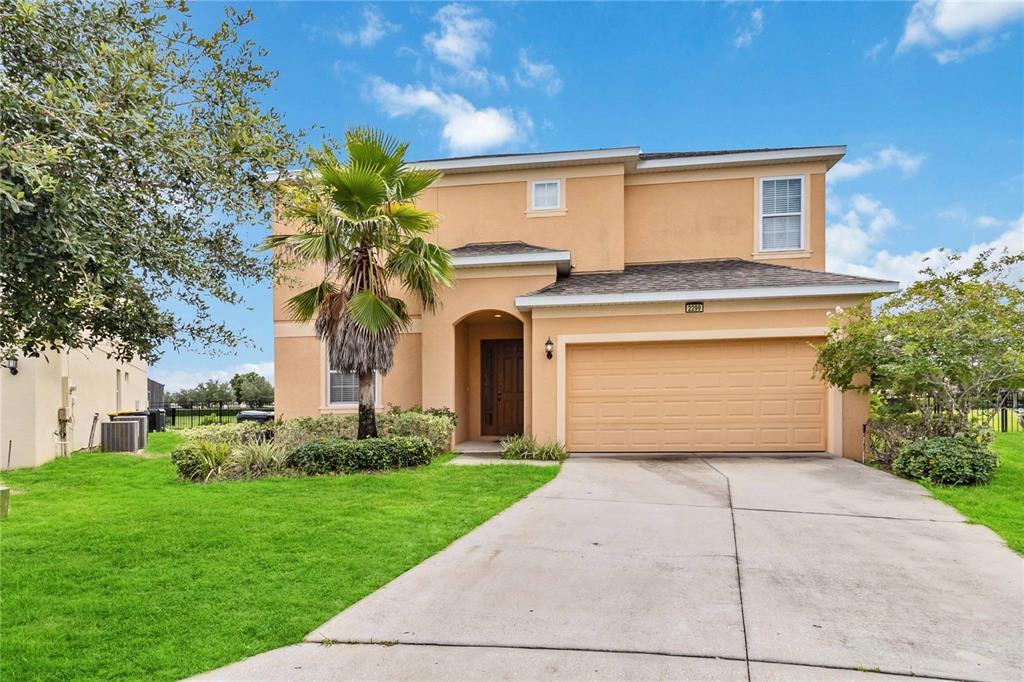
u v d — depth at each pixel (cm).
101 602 437
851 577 483
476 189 1414
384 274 1057
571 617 410
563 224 1379
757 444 1115
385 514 690
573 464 1027
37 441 1176
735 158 1353
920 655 355
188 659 354
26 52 332
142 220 391
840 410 1070
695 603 432
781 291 1073
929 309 909
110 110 333
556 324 1166
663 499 757
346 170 923
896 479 860
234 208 423
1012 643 371
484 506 725
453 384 1291
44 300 339
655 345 1148
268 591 461
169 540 591
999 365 842
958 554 539
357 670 341
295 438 1166
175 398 3275
